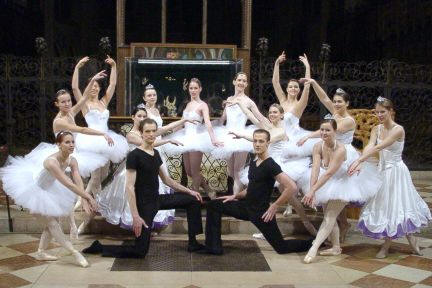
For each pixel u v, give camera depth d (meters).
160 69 7.84
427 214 4.37
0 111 9.02
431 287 3.59
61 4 12.09
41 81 8.02
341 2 12.51
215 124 5.57
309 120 8.02
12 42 11.73
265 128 5.00
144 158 4.10
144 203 4.15
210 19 12.29
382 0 11.37
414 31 10.09
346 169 4.25
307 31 12.86
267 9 12.90
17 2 11.73
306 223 4.84
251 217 4.24
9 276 3.74
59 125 4.60
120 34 7.72
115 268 3.93
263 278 3.74
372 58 11.70
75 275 3.77
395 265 4.09
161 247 4.51
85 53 12.34
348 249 4.55
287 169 4.71
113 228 4.94
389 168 4.33
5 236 4.82
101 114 5.14
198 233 4.38
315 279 3.74
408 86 8.26
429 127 8.80
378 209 4.28
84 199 4.05
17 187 3.93
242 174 4.90
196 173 5.31
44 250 4.14
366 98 8.52
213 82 7.97
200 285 3.59
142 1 11.99
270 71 8.27
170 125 4.82
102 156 4.80
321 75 8.05
